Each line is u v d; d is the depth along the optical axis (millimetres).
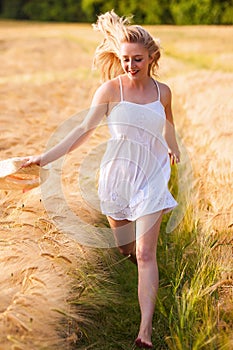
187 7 42469
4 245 6797
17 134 11680
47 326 5652
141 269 6328
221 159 9727
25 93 18203
